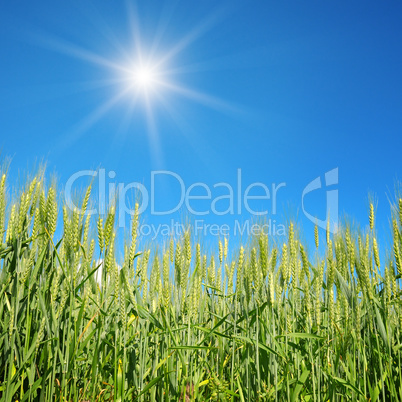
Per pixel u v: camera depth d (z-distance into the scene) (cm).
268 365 65
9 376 51
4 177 62
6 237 61
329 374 61
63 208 63
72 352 55
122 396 54
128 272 61
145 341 62
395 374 66
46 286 59
